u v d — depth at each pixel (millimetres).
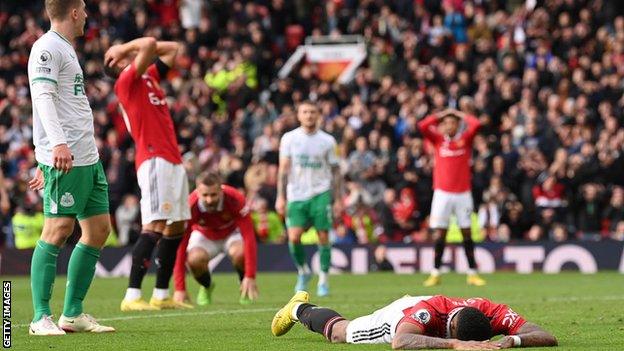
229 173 69062
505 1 88312
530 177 67438
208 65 82062
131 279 35688
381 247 64562
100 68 80500
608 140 68562
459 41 83875
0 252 64938
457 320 21609
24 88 80188
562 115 72688
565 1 82375
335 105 78312
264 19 86625
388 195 66812
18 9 89312
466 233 52688
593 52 79188
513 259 64000
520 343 22078
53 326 27016
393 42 83062
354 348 23047
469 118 53438
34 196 67812
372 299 41438
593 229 66312
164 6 89062
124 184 70562
